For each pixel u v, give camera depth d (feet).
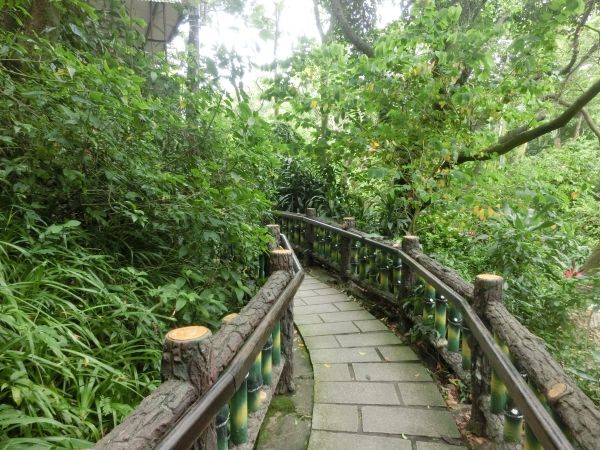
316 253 18.74
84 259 6.15
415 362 9.08
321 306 13.26
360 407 7.25
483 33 11.51
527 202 11.07
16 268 5.65
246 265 9.40
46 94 6.00
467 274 11.82
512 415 5.24
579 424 3.21
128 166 6.96
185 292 6.59
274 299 6.08
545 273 11.84
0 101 5.90
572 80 20.77
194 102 8.29
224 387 3.61
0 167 6.32
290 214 20.74
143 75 9.37
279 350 6.93
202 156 8.27
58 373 4.72
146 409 2.96
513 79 12.57
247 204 8.16
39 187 6.68
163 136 7.59
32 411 3.91
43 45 7.32
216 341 4.27
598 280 10.39
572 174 21.18
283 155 21.81
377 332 10.91
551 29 11.08
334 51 13.35
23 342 4.52
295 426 6.75
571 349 9.57
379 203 17.78
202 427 3.16
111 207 6.88
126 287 6.53
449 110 12.73
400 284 10.87
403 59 11.48
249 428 5.18
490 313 5.92
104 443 2.58
